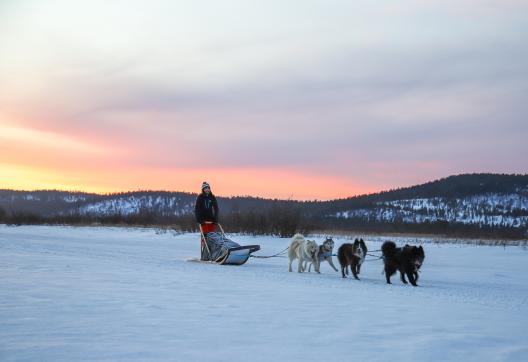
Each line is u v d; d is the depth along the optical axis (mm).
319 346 5191
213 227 18172
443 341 5512
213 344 5117
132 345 4941
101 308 6793
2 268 11484
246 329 5859
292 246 16062
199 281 10719
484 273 17688
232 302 7840
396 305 8227
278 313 6992
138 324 5883
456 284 13977
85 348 4766
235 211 38000
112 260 16062
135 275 11258
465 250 27828
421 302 8867
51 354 4539
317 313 7105
